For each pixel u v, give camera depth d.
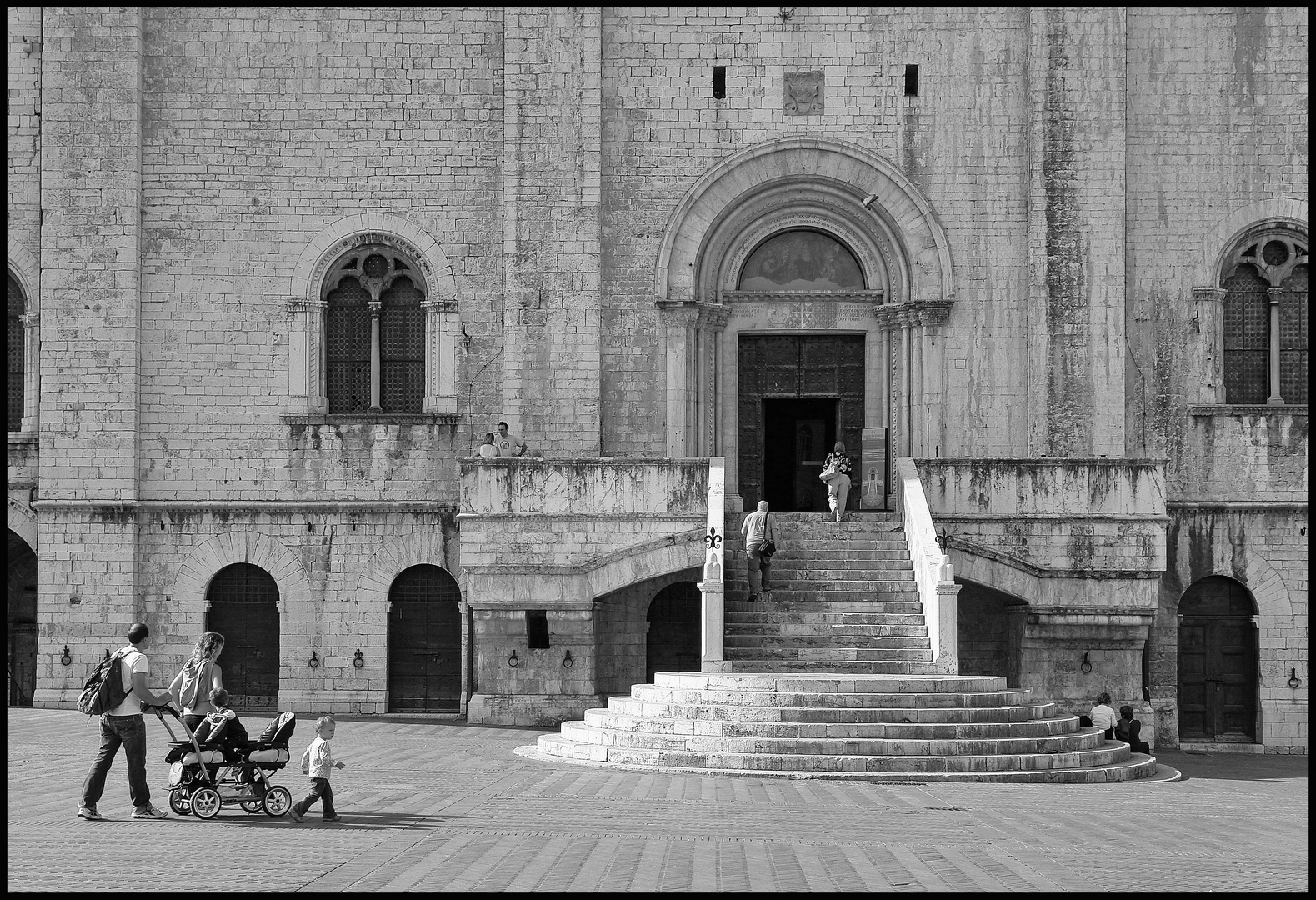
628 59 38.06
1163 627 37.06
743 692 27.11
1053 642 35.19
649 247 37.94
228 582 37.78
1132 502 34.97
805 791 22.98
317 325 37.97
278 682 37.59
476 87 38.16
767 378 39.16
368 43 38.16
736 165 37.97
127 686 18.97
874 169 37.91
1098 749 27.53
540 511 34.53
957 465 35.38
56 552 36.94
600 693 36.47
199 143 37.94
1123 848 17.95
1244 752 36.81
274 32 38.09
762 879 15.26
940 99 37.88
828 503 39.44
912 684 27.34
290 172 38.06
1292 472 37.62
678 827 18.91
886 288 38.50
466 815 19.72
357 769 25.66
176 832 17.95
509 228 37.28
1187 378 37.78
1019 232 37.59
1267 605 37.25
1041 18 37.06
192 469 37.66
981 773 24.84
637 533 34.38
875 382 38.62
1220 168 38.00
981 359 37.50
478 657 35.28
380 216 38.00
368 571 37.38
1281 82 38.06
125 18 37.41
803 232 38.97
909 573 32.75
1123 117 36.88
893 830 19.02
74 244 37.28
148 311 37.78
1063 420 36.69
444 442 37.75
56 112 37.34
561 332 37.12
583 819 19.45
